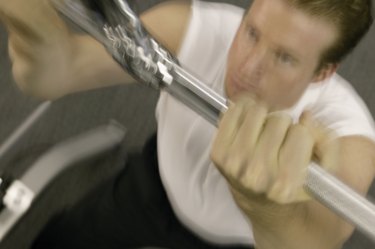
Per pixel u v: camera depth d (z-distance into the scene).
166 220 0.83
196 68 0.66
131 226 0.86
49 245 0.91
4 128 1.16
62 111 1.18
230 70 0.56
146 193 0.84
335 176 0.32
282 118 0.30
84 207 0.92
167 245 0.85
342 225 0.47
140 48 0.34
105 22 0.33
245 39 0.55
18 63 0.43
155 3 1.23
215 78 0.65
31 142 1.11
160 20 0.67
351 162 0.57
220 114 0.33
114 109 1.22
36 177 0.75
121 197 0.87
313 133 0.33
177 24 0.67
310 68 0.53
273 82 0.53
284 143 0.30
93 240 0.88
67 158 0.83
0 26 1.17
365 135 0.64
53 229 0.92
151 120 1.22
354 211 0.30
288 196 0.30
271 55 0.52
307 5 0.49
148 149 0.87
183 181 0.75
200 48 0.66
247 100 0.31
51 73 0.44
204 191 0.74
